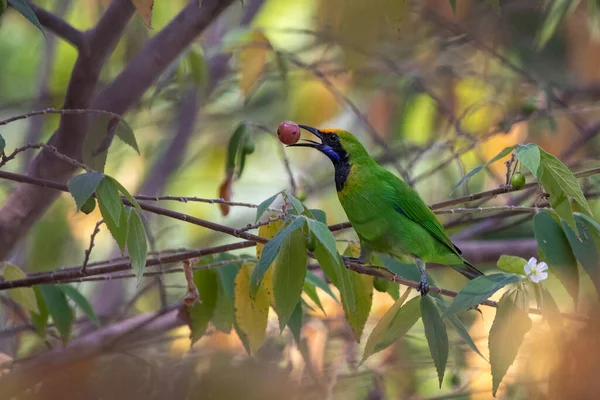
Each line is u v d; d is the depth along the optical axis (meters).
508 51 15.92
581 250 7.48
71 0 14.91
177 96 15.55
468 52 16.27
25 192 9.08
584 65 15.34
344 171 9.39
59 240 14.36
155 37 9.38
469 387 11.38
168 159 15.45
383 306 12.59
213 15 9.43
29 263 14.03
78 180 5.92
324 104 15.90
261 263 5.93
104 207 6.45
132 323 10.53
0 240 9.07
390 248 9.33
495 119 14.38
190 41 9.52
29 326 10.51
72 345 10.01
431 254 9.34
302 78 15.20
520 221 12.82
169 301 13.86
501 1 15.73
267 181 18.02
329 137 9.52
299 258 6.50
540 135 14.30
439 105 14.55
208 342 10.91
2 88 16.91
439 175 16.08
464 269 9.73
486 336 11.49
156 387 10.05
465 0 14.94
